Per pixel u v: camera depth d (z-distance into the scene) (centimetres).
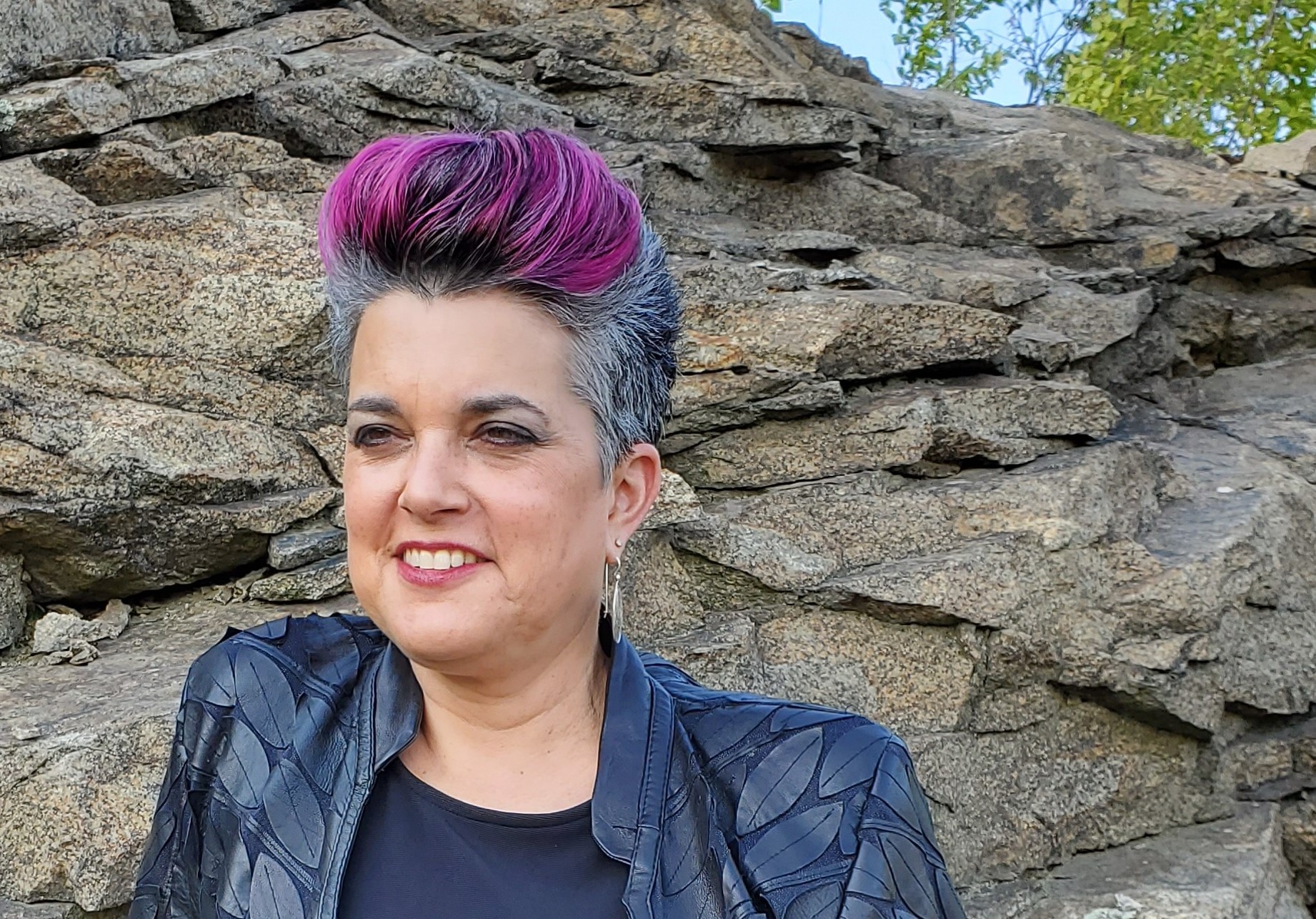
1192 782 350
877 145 492
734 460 352
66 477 272
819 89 475
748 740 141
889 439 352
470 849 135
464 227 124
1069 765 337
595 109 445
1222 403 469
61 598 285
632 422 141
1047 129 547
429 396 128
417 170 128
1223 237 488
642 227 139
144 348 297
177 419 289
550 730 144
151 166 315
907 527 342
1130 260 479
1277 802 358
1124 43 948
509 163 128
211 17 394
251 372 304
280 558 291
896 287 418
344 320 136
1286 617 369
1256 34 948
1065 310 440
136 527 280
